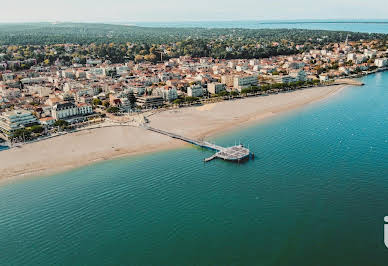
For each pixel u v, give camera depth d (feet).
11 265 465.47
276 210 573.74
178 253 482.28
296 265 457.27
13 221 560.61
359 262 459.73
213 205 593.01
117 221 554.05
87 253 484.74
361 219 545.44
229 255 476.95
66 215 574.15
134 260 470.80
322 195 616.39
